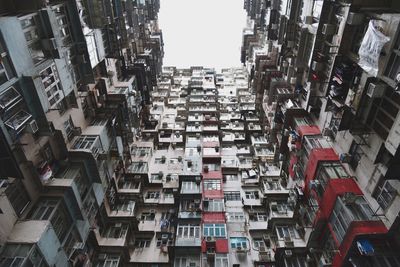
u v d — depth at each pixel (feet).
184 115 130.93
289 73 85.20
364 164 51.39
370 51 41.83
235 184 95.50
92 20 64.80
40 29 47.11
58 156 56.54
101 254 68.23
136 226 77.30
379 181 47.24
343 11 52.60
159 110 131.13
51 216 47.19
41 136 49.37
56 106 54.70
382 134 45.37
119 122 80.18
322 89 66.49
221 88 165.48
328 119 65.10
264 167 96.17
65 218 51.57
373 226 45.52
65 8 54.90
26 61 42.47
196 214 74.90
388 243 44.80
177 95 151.33
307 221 69.72
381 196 46.29
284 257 65.51
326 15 58.29
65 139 58.95
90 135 63.98
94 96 73.51
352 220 46.78
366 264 45.16
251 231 77.66
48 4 51.11
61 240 49.88
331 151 62.28
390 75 40.50
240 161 105.70
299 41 71.61
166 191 91.09
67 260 49.42
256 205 85.30
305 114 77.41
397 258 43.27
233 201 88.79
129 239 75.25
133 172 92.32
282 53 87.10
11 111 41.42
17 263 38.83
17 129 41.09
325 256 56.85
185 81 168.04
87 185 59.72
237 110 135.85
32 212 47.73
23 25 43.75
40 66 45.91
